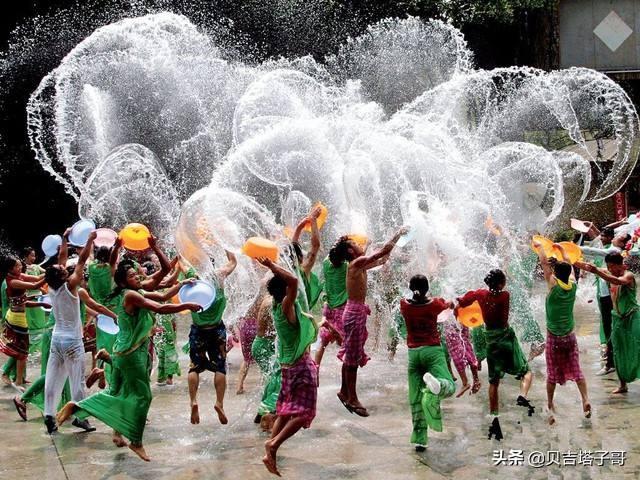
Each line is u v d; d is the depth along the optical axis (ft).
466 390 23.67
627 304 23.25
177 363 26.55
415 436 18.65
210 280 20.59
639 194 70.08
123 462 18.43
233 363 30.30
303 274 23.11
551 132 72.74
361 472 17.26
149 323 18.30
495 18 75.46
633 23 80.79
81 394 20.97
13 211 64.49
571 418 21.15
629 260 34.76
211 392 25.36
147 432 20.88
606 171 70.54
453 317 23.32
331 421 21.49
